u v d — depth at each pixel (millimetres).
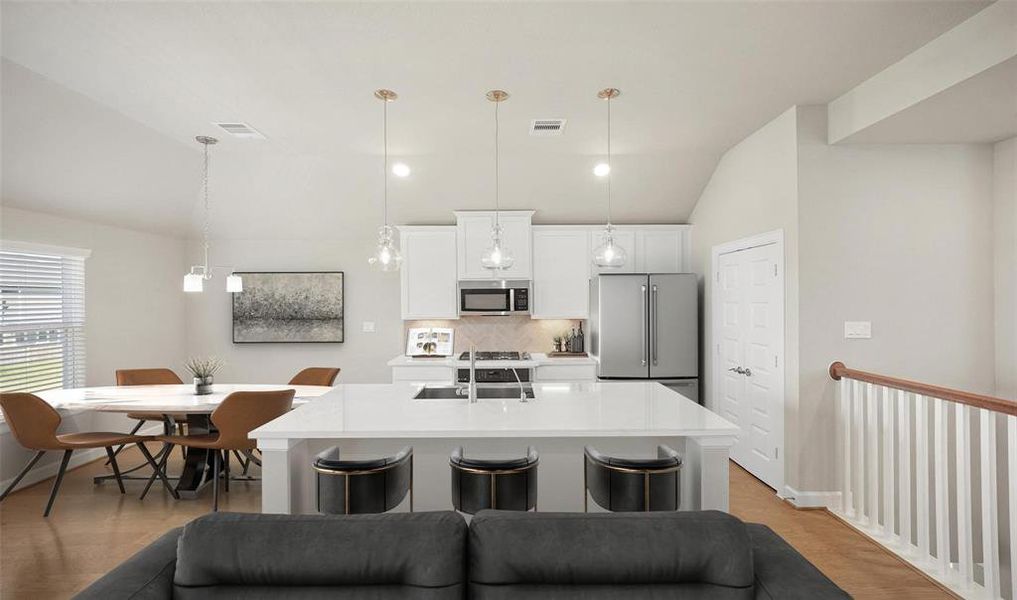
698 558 1557
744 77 3363
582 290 6004
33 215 4512
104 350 5250
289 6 2535
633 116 4086
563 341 6320
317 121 4172
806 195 3822
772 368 4172
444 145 4832
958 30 2754
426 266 5988
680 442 2967
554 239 6000
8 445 4270
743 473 4621
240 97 3674
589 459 2609
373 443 2982
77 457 4910
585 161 5309
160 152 4820
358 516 1659
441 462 2979
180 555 1576
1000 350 3771
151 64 3160
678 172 5438
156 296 5938
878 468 3650
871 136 3648
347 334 6473
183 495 4184
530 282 5934
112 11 2582
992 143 3811
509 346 6328
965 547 2760
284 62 3131
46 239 4625
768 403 4246
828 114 3822
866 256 3822
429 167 5406
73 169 4375
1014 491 2494
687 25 2719
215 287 6426
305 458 2904
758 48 2975
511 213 5918
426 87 3506
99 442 3961
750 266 4559
